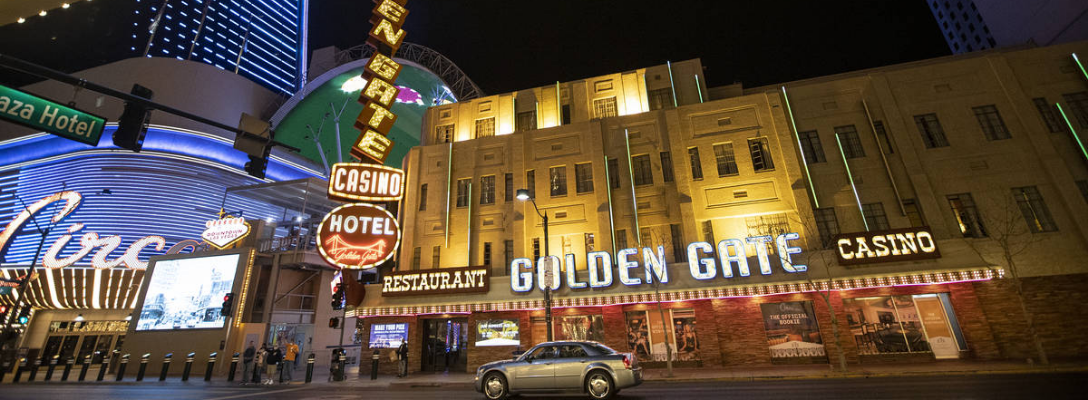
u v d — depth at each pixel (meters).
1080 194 20.08
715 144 24.62
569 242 24.58
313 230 37.59
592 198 25.11
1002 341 18.28
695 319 21.16
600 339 21.98
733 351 20.17
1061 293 18.64
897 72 24.27
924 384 12.54
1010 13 60.59
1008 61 23.53
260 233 33.66
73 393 17.39
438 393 15.47
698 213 23.42
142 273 35.09
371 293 25.03
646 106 27.73
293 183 35.22
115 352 29.34
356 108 65.38
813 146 23.97
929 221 20.77
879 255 19.38
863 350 19.12
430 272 24.30
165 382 22.50
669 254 23.19
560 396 13.16
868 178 22.73
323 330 34.28
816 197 22.73
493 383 12.95
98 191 44.62
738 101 25.06
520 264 23.23
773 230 22.22
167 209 46.03
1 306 25.41
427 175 28.19
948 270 18.56
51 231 42.06
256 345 29.31
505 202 26.41
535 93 29.70
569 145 26.67
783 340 19.94
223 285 29.86
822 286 19.42
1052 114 22.12
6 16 9.76
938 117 22.95
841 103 24.58
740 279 20.55
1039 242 19.56
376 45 30.31
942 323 18.98
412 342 23.98
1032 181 20.92
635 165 25.64
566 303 21.95
